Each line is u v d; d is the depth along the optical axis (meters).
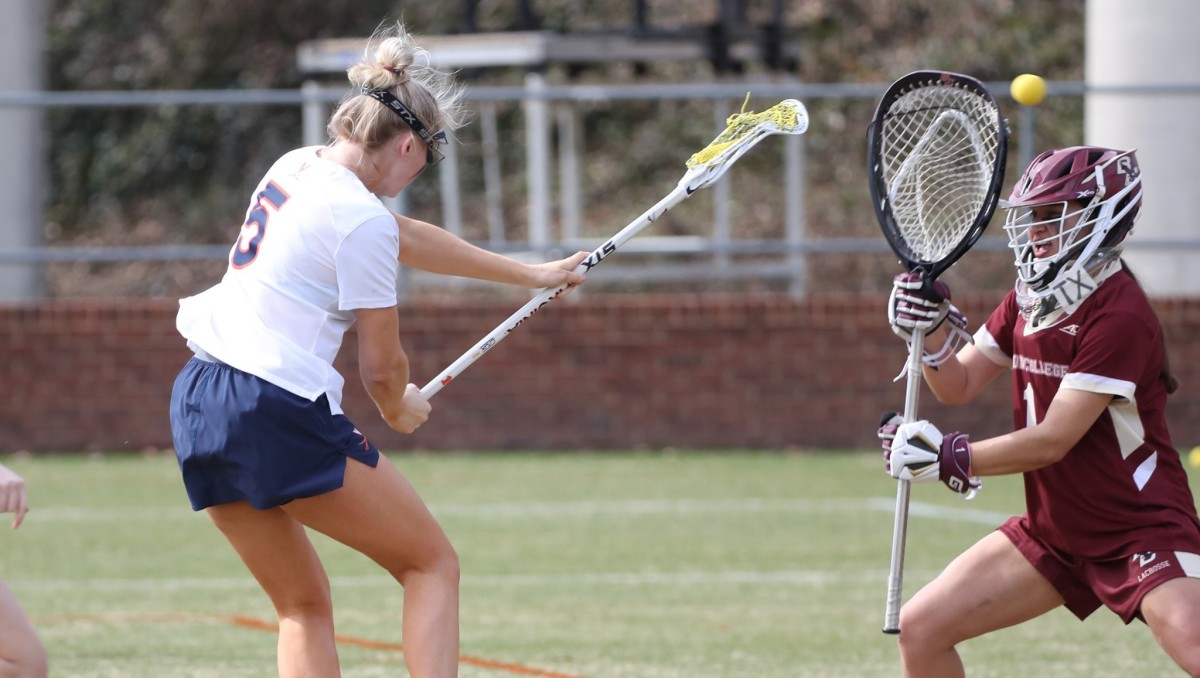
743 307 48.25
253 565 16.44
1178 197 47.53
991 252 61.22
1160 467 15.41
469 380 48.03
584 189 74.56
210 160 81.12
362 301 15.26
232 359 15.22
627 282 64.25
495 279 17.02
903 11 80.81
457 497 40.34
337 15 84.06
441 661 15.74
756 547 33.50
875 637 24.98
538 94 46.00
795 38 58.53
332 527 15.75
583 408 48.25
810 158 73.56
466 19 58.69
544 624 26.02
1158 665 22.97
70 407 47.50
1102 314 15.04
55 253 46.25
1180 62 47.97
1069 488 15.51
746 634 25.17
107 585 29.44
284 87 82.50
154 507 38.72
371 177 15.98
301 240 15.25
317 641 16.59
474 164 76.19
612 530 35.66
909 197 16.45
